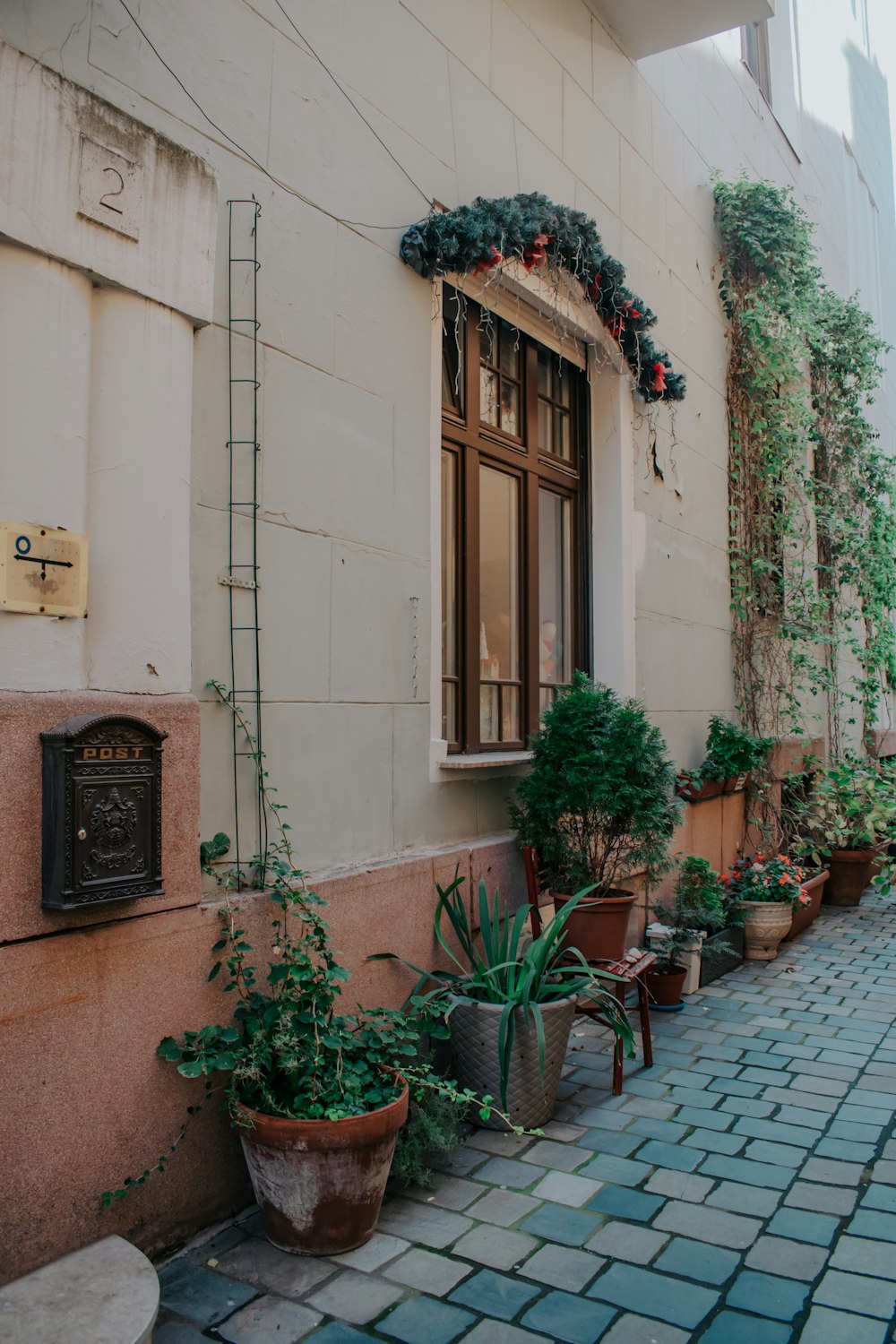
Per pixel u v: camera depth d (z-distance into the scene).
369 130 4.25
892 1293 2.84
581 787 4.69
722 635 8.38
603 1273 2.93
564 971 4.21
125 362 2.99
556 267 5.49
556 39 5.93
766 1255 3.04
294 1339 2.61
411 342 4.46
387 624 4.25
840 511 10.05
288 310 3.74
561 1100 4.32
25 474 2.69
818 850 8.70
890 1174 3.61
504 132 5.32
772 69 10.40
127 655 2.96
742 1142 3.88
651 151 7.26
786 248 8.58
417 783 4.43
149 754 2.88
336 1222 3.01
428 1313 2.73
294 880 3.60
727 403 8.69
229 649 3.44
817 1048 5.02
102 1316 2.38
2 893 2.59
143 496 3.02
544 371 6.25
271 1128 2.95
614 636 6.51
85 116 2.86
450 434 5.09
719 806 7.79
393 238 4.38
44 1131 2.68
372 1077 3.24
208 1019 3.16
